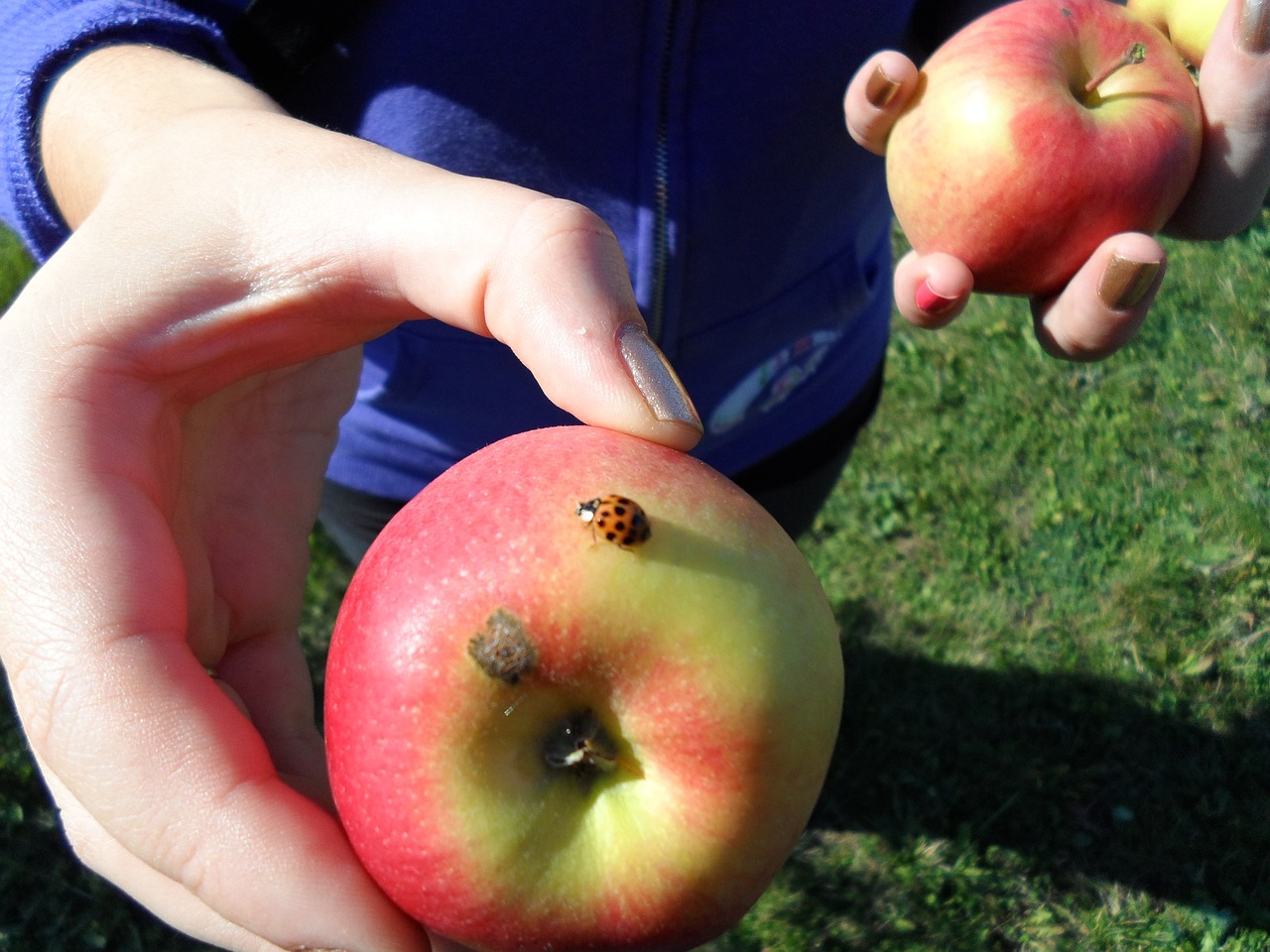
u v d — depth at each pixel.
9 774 0.43
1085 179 0.23
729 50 0.23
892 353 0.57
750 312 0.27
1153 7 0.27
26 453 0.16
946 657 0.47
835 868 0.41
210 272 0.18
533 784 0.16
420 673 0.15
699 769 0.15
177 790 0.15
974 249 0.25
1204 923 0.40
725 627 0.15
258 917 0.15
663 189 0.24
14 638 0.16
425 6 0.21
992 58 0.24
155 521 0.17
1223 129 0.24
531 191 0.17
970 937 0.40
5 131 0.19
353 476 0.30
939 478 0.52
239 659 0.20
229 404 0.20
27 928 0.39
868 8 0.24
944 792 0.43
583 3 0.21
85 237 0.18
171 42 0.20
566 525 0.16
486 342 0.26
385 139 0.23
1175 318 0.58
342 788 0.16
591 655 0.15
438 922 0.16
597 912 0.16
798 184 0.26
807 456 0.33
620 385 0.16
